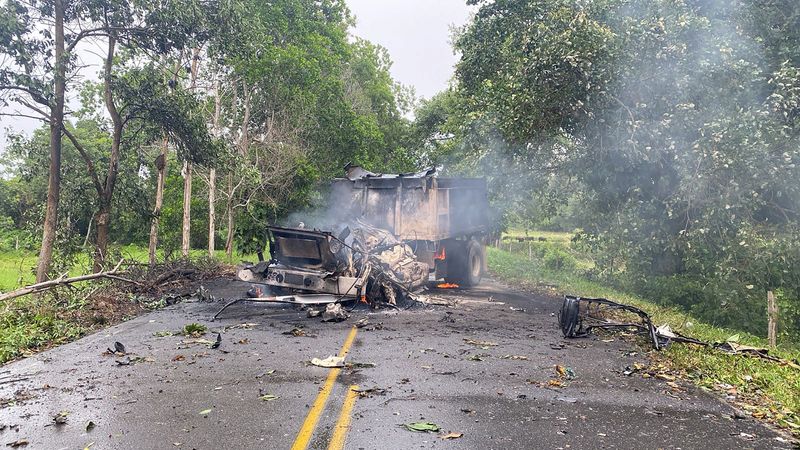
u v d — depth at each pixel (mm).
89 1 13852
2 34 12195
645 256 17109
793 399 6129
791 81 12469
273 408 5352
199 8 14719
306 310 11336
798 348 12953
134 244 27844
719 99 13258
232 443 4496
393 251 13062
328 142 29734
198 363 7109
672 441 4734
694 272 16422
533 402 5695
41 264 13711
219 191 27422
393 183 14391
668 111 13578
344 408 5348
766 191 13906
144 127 17125
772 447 4668
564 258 25672
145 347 8078
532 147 17031
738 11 15172
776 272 14320
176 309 11641
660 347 8508
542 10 17234
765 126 12367
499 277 20156
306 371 6719
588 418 5258
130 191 17938
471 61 21297
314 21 29672
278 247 11766
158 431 4770
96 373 6688
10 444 4512
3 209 26875
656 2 13758
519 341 8812
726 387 6570
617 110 14227
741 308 14234
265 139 27406
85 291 11602
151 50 15500
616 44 13570
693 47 13523
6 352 7750
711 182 13344
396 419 5066
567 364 7383
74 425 4934
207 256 20281
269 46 25391
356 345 8188
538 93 14961
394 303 11797
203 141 16469
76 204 16547
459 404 5551
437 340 8664
